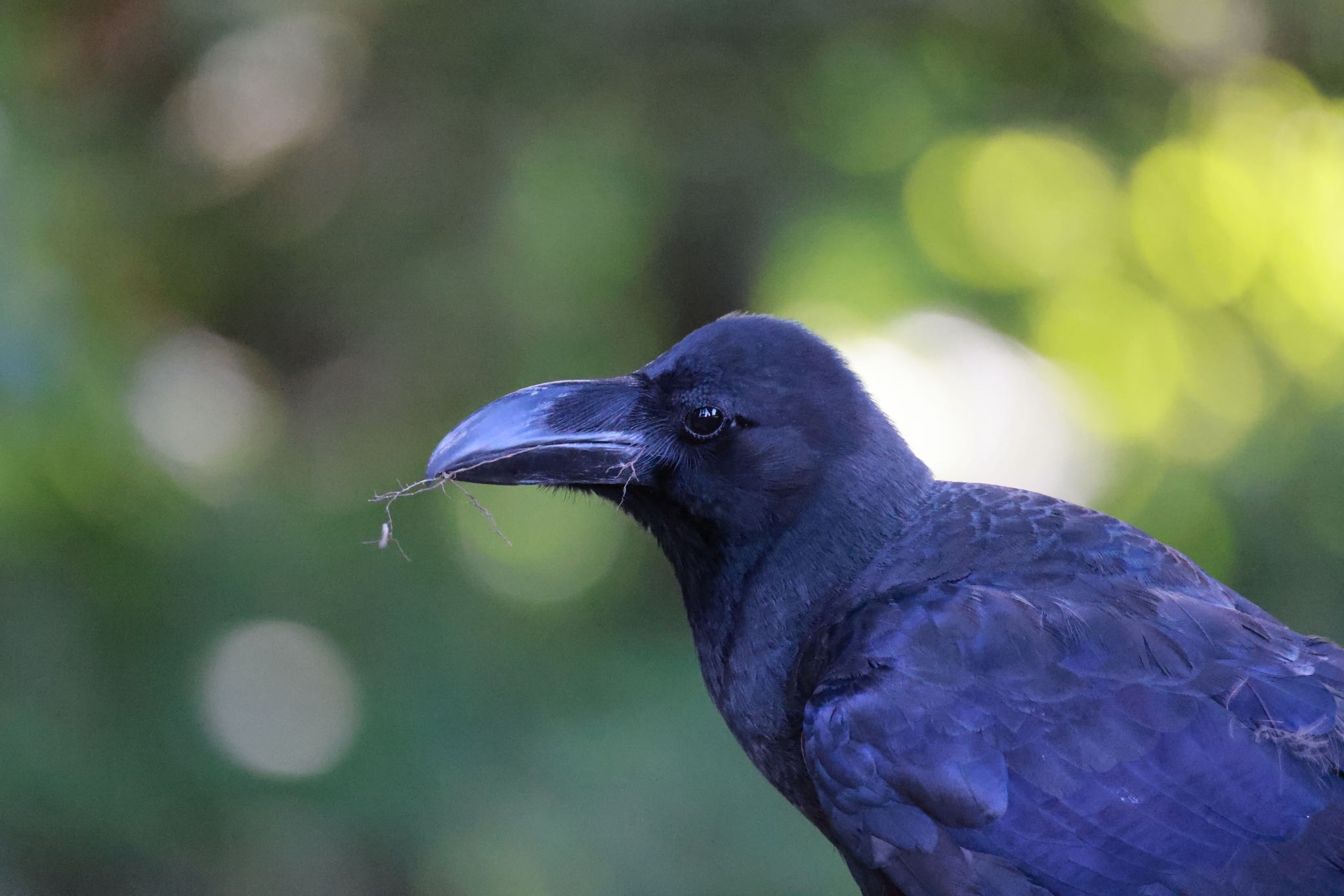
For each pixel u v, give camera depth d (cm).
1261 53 1485
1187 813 581
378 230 1412
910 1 1402
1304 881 575
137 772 1198
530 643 1339
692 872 1174
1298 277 1443
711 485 676
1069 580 632
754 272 1397
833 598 664
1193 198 1456
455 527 1385
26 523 1184
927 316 1408
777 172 1402
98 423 1188
